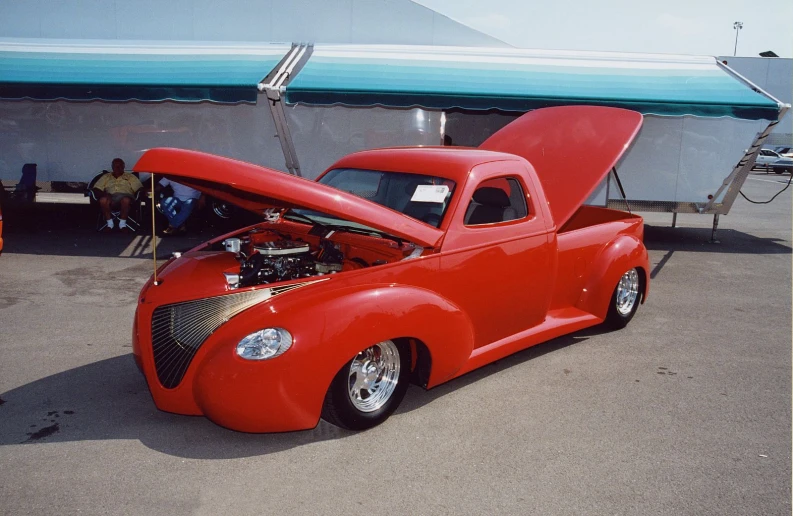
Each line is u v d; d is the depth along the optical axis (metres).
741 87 10.42
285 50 11.71
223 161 3.63
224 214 11.46
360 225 4.45
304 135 11.63
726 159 11.18
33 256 8.79
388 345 3.90
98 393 4.38
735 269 9.13
